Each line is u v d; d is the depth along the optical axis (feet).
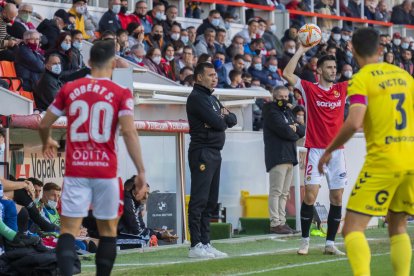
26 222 94.79
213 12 184.75
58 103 66.03
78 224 65.77
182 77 159.63
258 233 137.39
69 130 65.36
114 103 64.80
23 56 134.72
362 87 63.16
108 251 65.72
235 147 143.02
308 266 85.92
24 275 80.07
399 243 65.67
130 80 115.14
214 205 100.42
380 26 247.50
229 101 146.10
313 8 229.66
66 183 65.21
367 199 62.90
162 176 127.65
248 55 180.34
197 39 178.50
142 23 172.65
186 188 132.98
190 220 98.48
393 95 63.26
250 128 154.10
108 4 176.24
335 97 96.37
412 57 244.22
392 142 62.75
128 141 64.44
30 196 100.68
